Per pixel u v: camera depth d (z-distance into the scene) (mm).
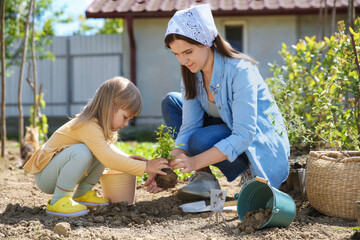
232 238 2484
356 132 3453
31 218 2883
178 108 3842
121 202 3221
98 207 3117
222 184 4207
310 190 3020
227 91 3098
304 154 4160
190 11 2877
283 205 2547
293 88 4699
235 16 10016
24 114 12602
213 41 3070
